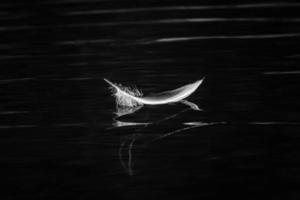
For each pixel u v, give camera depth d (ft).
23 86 16.47
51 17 24.97
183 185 10.66
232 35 20.72
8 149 12.43
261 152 11.81
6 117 14.20
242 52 18.70
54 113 14.35
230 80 16.14
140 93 15.46
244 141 12.35
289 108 13.91
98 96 15.40
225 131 12.89
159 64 17.84
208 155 11.80
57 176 11.19
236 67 17.20
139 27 22.40
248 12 23.86
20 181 11.06
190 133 12.88
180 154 11.91
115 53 19.21
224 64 17.52
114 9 25.61
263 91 15.15
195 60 18.10
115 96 15.33
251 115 13.65
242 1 25.81
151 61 18.17
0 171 11.48
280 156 11.60
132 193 10.44
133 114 14.14
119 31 22.02
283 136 12.47
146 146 12.35
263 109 13.96
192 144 12.34
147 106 14.65
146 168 11.39
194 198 10.19
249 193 10.31
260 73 16.58
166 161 11.64
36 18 25.00
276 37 20.25
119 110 14.42
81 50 19.88
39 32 22.66
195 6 25.23
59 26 23.36
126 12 24.90
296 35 20.33
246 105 14.28
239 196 10.23
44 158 11.96
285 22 22.13
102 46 20.18
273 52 18.47
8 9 27.14
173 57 18.47
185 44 19.90
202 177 10.94
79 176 11.16
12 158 12.02
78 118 13.97
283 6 24.63
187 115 13.88
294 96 14.67
